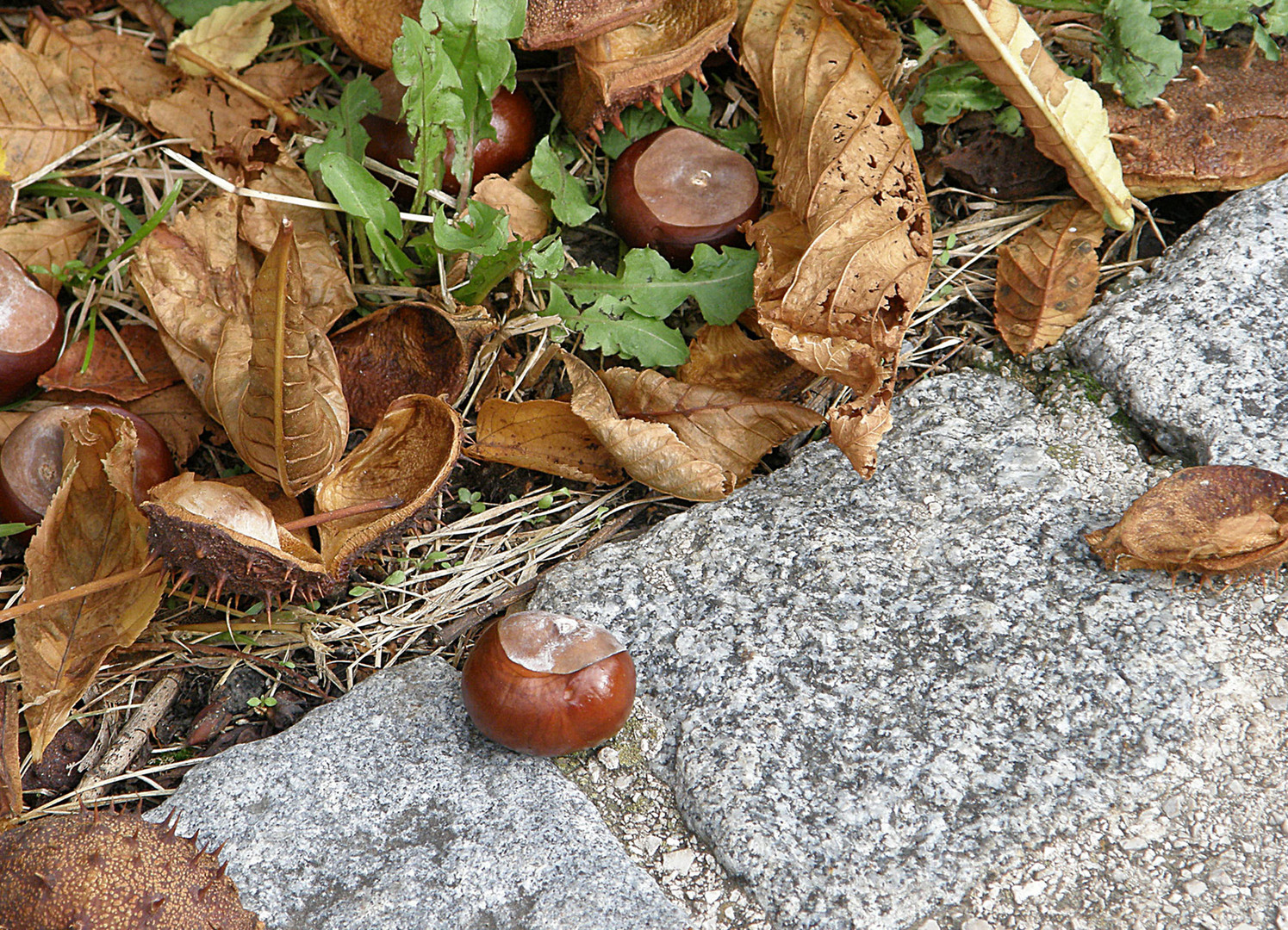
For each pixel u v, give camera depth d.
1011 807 0.56
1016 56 0.60
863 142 0.60
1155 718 0.56
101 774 0.58
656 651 0.58
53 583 0.58
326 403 0.57
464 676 0.57
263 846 0.56
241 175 0.61
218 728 0.59
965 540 0.59
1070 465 0.60
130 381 0.61
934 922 0.55
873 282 0.59
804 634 0.58
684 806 0.57
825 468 0.61
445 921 0.55
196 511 0.56
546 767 0.57
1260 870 0.55
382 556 0.60
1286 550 0.57
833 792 0.56
